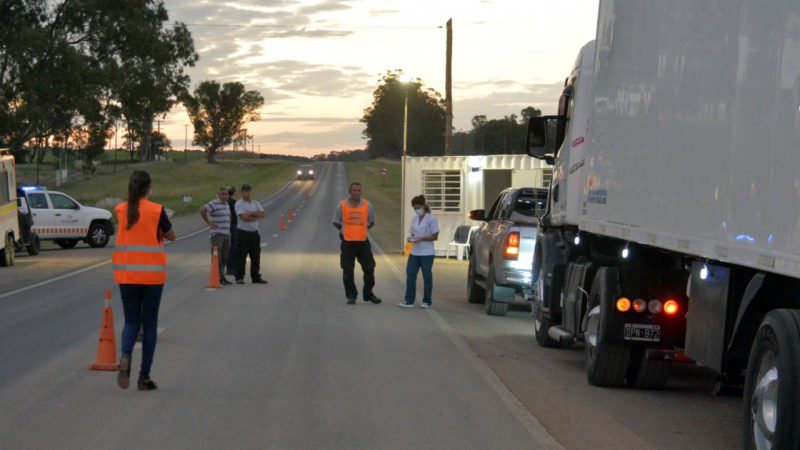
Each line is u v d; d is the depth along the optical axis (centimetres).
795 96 503
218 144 19412
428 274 1673
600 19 1023
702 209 652
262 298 1758
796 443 556
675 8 741
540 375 1040
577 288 1075
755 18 570
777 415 565
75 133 5456
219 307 1606
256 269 2056
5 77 5062
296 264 2648
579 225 1083
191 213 6950
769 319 589
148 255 892
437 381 967
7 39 4941
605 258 1045
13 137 5191
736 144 591
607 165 946
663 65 766
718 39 636
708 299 711
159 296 902
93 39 5338
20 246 2770
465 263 2930
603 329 930
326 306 1648
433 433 741
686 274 929
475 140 14988
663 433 765
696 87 678
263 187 11838
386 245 3731
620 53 915
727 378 684
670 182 730
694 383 1016
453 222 3153
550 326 1241
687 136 693
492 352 1197
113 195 8650
